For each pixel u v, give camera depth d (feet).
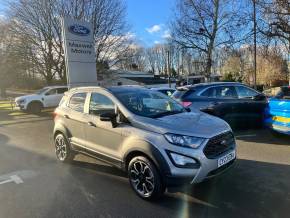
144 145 13.97
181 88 30.30
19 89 174.81
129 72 187.32
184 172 13.05
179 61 244.83
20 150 26.68
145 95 17.57
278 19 62.39
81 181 17.61
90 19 106.32
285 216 12.39
